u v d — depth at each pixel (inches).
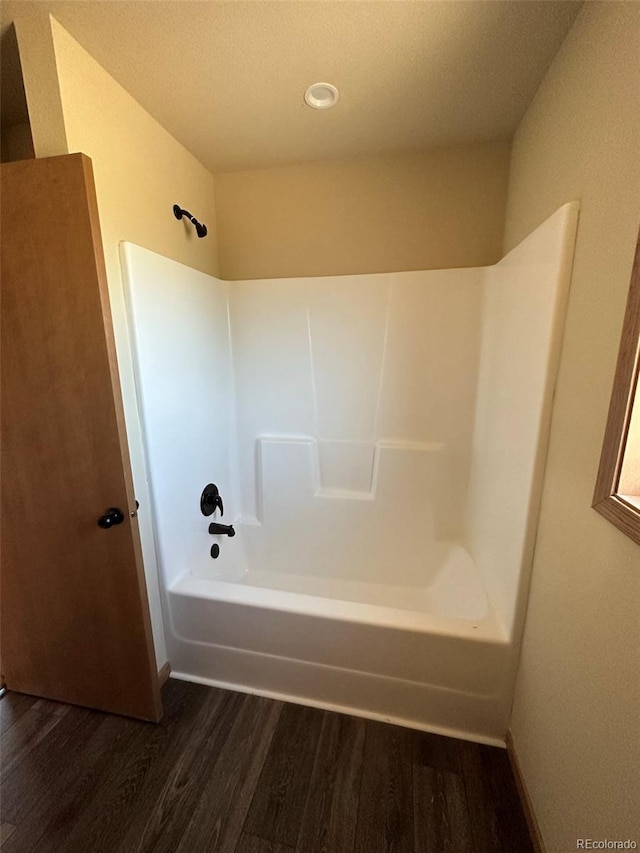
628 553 27.5
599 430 32.7
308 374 78.6
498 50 45.0
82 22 41.1
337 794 46.1
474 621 51.9
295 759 50.1
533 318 45.8
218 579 74.3
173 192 64.2
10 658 58.7
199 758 50.4
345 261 76.2
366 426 78.4
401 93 53.1
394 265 74.4
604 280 32.7
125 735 53.7
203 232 68.0
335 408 79.0
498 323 61.7
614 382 29.8
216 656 60.4
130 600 51.4
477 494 69.5
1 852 41.6
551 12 39.7
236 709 57.2
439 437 75.2
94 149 47.0
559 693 37.6
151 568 58.5
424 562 78.7
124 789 47.1
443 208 70.7
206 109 56.2
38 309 44.8
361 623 52.6
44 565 52.9
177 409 62.5
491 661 49.7
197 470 69.0
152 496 57.2
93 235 42.1
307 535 83.8
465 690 51.6
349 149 68.6
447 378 72.7
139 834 42.7
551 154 46.6
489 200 68.9
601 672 30.5
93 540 50.4
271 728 54.2
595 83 35.5
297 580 83.7
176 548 62.6
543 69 48.1
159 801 45.8
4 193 42.6
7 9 40.0
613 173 31.9
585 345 35.7
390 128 61.9
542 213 49.2
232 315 79.0
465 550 72.7
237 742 52.4
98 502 49.0
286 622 55.6
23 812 45.0
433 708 53.3
